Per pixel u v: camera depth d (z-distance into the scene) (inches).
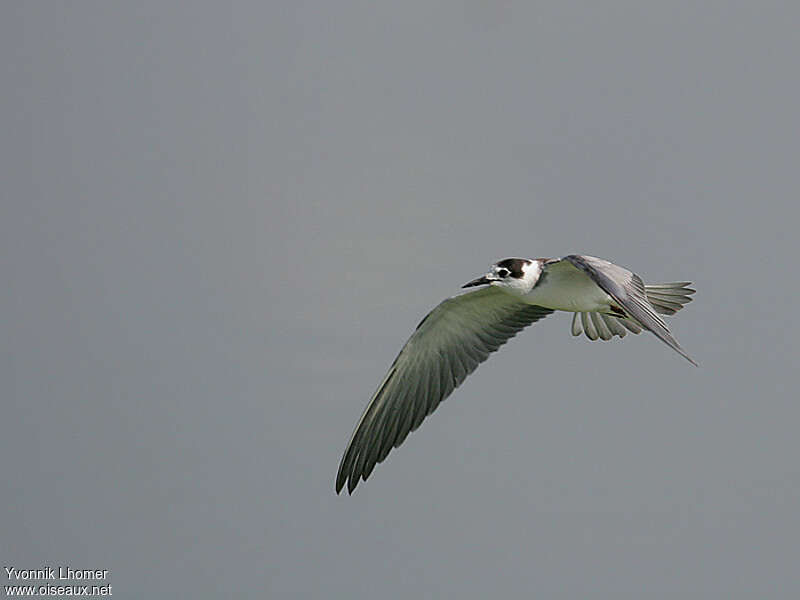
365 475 537.0
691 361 410.9
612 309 521.0
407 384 538.3
